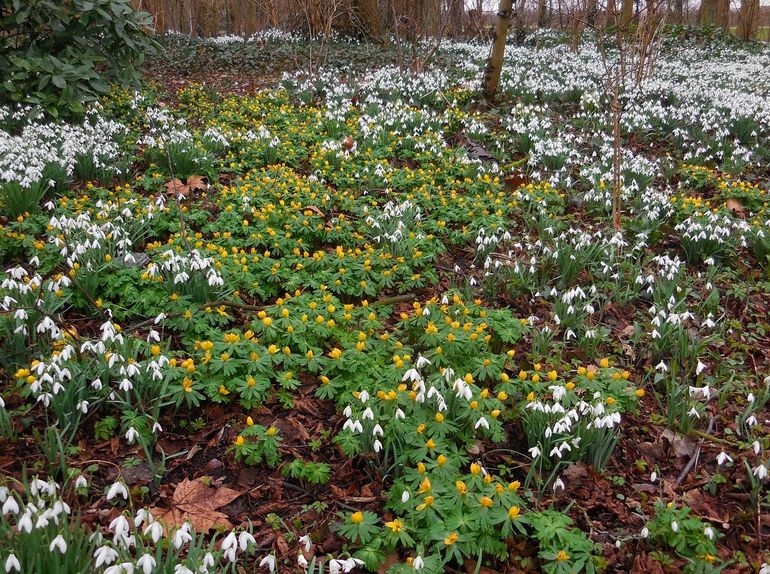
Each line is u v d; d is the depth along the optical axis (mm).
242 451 3135
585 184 7258
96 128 7695
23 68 7852
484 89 10953
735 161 8281
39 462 3014
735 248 5934
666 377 3896
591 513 3055
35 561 2109
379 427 3076
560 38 20078
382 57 15578
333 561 2404
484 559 2719
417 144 7961
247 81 13984
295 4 18422
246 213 5891
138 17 8758
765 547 2873
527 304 4914
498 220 6004
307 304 4340
